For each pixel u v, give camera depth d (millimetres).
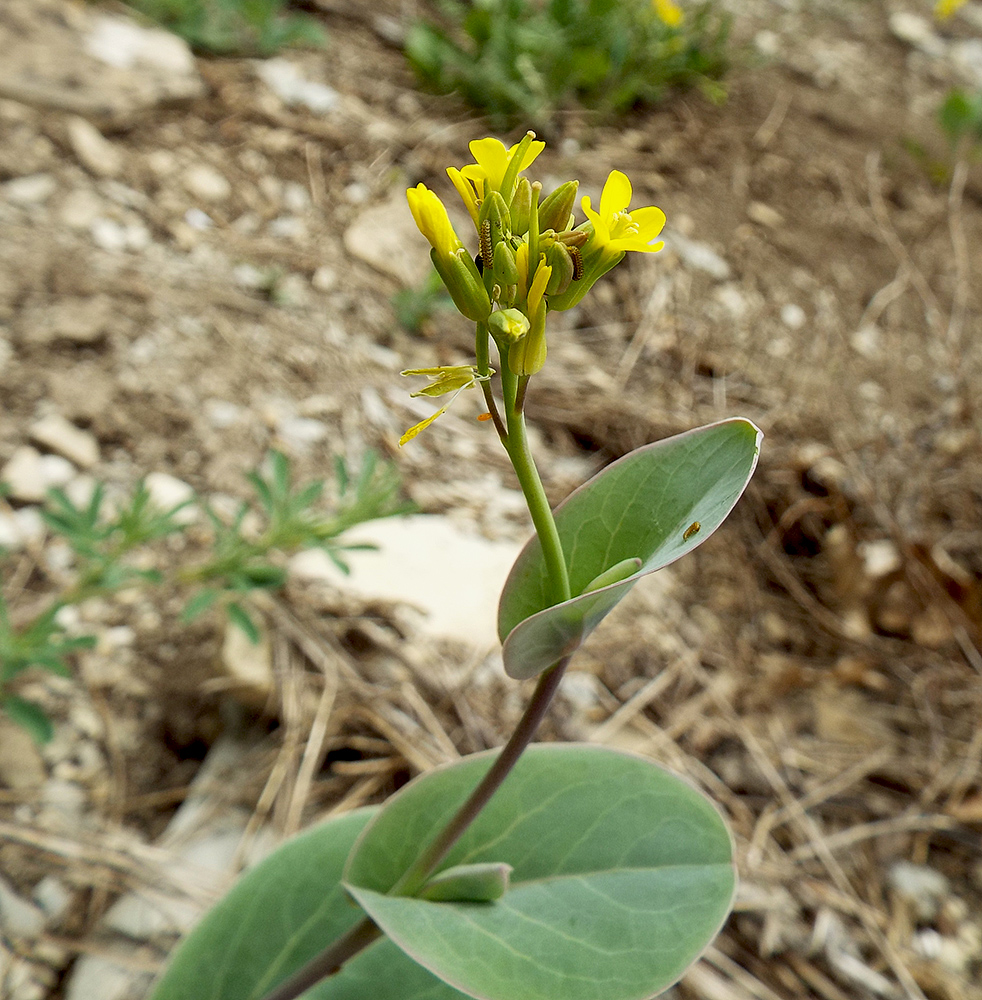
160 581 251
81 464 313
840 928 280
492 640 318
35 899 241
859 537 386
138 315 353
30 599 283
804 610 368
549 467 377
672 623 346
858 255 497
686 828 190
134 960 238
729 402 417
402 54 527
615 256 139
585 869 189
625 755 198
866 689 350
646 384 414
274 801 271
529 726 165
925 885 296
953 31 728
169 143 419
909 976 272
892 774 324
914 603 367
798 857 296
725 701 328
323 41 499
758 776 312
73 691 273
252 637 249
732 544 379
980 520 405
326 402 360
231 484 325
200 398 341
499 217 135
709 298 453
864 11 718
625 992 171
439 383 143
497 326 131
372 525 332
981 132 563
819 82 614
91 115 406
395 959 204
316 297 394
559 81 508
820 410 423
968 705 349
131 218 385
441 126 487
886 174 551
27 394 319
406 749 286
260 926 206
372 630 307
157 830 262
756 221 494
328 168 443
